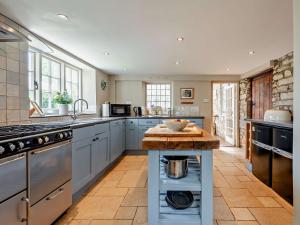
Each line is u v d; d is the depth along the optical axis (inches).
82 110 183.3
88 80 185.9
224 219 79.1
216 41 115.0
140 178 126.6
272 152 107.7
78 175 95.5
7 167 52.4
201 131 72.7
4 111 85.4
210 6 76.1
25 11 79.8
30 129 69.0
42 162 66.6
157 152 60.6
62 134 77.8
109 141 145.1
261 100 193.6
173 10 79.2
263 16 84.0
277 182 102.5
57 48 123.6
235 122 232.2
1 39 75.7
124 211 85.8
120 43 118.8
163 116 207.9
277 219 79.2
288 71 141.3
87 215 82.7
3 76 85.1
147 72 212.1
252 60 159.6
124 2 73.4
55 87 144.3
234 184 115.8
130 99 226.7
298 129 63.9
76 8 77.7
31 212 61.6
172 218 62.2
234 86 233.8
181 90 227.9
